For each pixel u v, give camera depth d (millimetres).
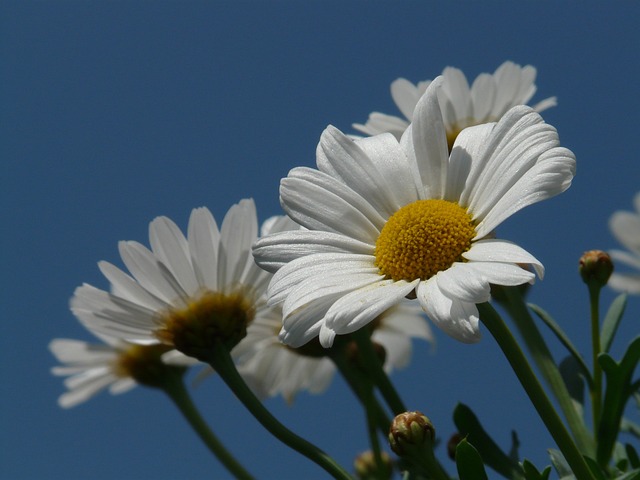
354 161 347
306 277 330
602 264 364
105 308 375
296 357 406
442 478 335
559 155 320
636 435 373
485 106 403
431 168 341
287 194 344
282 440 353
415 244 331
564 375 370
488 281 312
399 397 371
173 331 373
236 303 374
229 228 374
